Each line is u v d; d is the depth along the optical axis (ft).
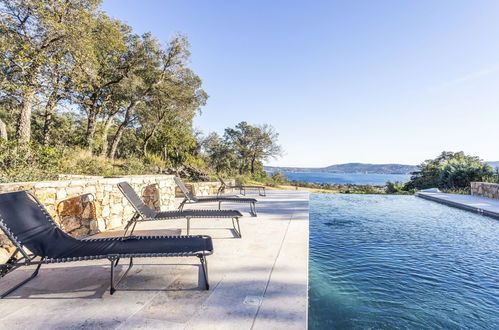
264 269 8.71
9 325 5.50
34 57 33.35
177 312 6.01
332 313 7.80
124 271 8.71
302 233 13.73
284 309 6.12
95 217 14.10
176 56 66.49
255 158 135.33
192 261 9.60
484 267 11.65
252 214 19.74
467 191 43.73
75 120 79.61
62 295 6.96
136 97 63.77
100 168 38.27
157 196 20.38
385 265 11.84
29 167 24.22
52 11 33.88
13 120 58.13
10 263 6.36
